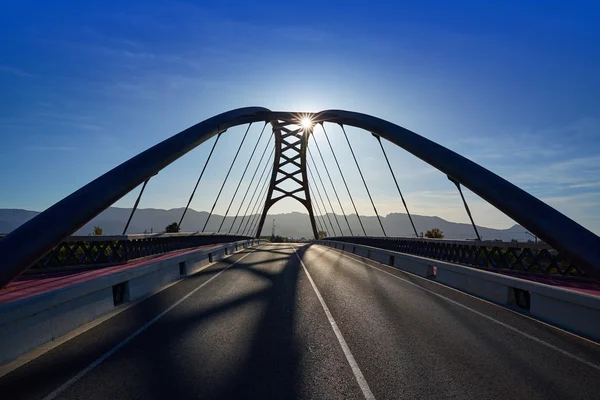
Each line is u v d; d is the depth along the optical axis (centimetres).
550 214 1139
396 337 733
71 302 791
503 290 1109
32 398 467
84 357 613
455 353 642
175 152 1631
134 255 2081
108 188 1248
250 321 852
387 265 2328
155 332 761
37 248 996
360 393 481
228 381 515
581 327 792
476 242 1964
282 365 576
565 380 532
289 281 1520
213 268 2038
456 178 1586
